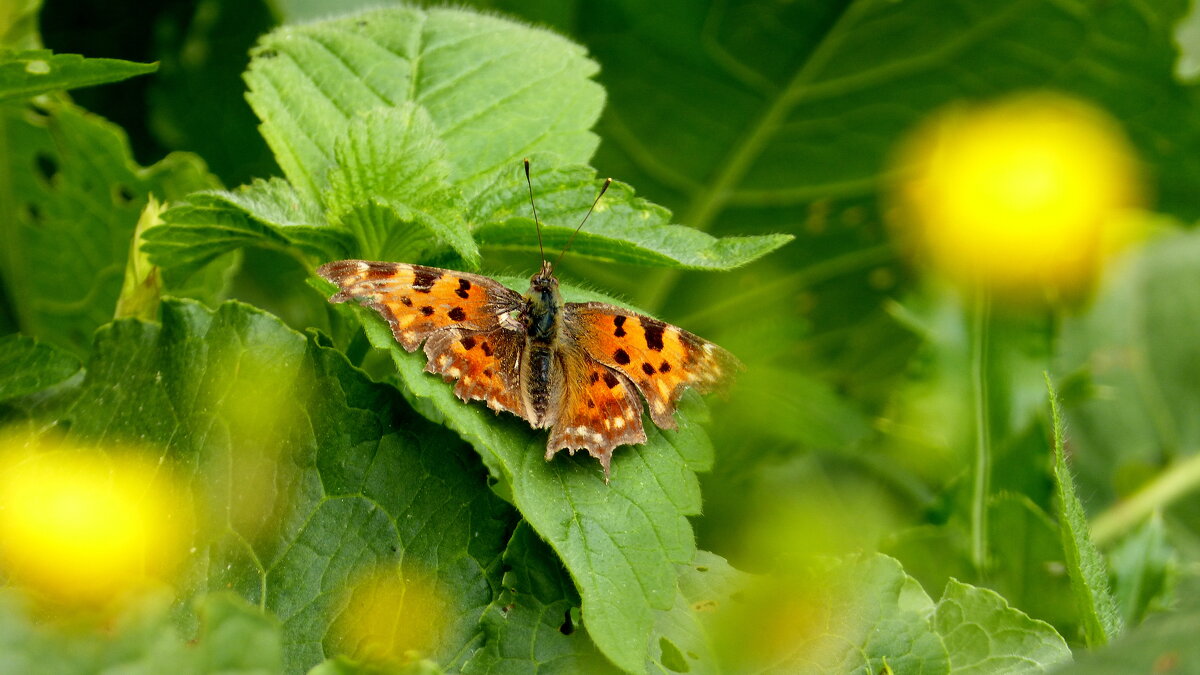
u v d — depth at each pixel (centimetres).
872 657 41
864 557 42
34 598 40
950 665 41
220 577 40
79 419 41
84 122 44
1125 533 47
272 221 41
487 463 42
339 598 41
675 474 41
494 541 41
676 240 42
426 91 44
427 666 39
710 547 45
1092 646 41
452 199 42
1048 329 47
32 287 45
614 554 40
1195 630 39
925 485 46
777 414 47
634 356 42
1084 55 49
